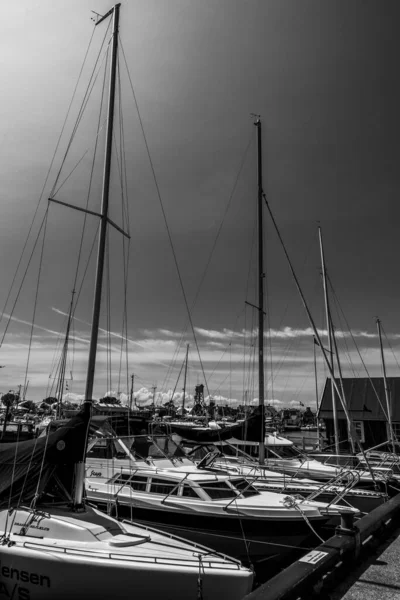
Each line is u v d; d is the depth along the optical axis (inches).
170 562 256.4
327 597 196.1
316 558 206.4
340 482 548.7
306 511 410.9
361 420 1251.8
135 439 530.6
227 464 637.9
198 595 243.8
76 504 303.4
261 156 764.6
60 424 376.8
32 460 289.6
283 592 171.8
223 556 278.5
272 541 394.3
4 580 262.2
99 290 361.7
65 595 247.8
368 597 196.1
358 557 245.0
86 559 249.8
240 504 415.2
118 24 427.8
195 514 406.9
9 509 283.1
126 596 244.8
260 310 689.6
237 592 249.6
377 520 273.7
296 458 727.1
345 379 1373.0
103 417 529.7
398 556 249.8
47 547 262.5
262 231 726.5
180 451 566.3
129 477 460.4
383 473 625.0
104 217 382.3
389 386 1296.8
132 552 267.0
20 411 1868.8
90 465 501.7
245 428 608.7
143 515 423.5
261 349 669.9
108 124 399.2
